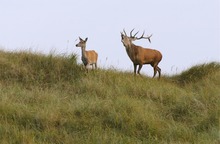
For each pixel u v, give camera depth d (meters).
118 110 37.69
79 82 45.31
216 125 36.50
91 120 36.09
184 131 35.41
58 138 32.69
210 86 46.66
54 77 46.16
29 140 31.23
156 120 36.72
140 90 44.31
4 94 39.53
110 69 50.69
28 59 48.12
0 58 46.97
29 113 35.84
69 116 36.22
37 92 41.28
